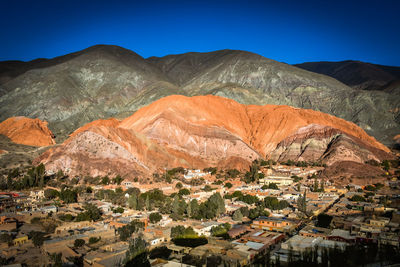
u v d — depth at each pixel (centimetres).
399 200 15900
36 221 12475
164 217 12988
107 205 14775
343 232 10800
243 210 13838
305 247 9425
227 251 9200
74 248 10000
